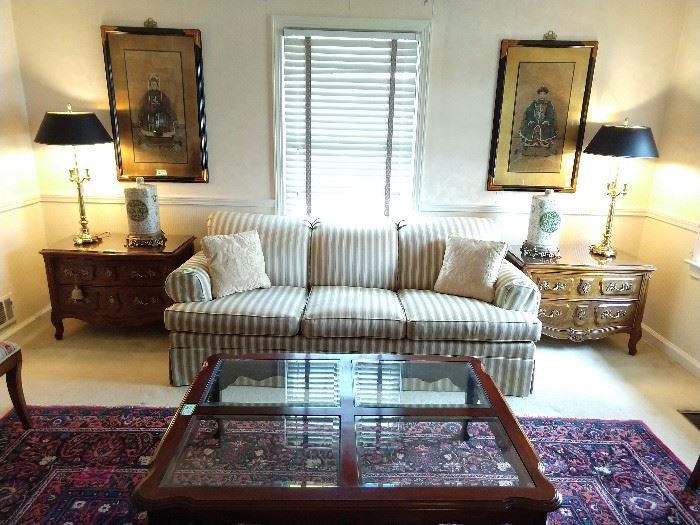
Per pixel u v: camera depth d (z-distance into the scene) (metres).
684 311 3.13
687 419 2.58
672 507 1.99
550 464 2.21
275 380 2.17
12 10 3.12
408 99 3.33
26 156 3.30
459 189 3.50
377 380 2.17
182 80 3.25
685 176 3.16
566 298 3.12
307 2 3.14
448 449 1.83
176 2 3.13
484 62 3.25
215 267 2.83
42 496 1.96
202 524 1.42
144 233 3.18
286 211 3.54
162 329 3.46
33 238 3.38
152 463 1.54
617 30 3.21
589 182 3.50
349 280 3.15
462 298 2.89
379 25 3.18
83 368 2.91
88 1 3.12
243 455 1.74
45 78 3.25
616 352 3.30
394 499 1.42
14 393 2.28
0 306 3.05
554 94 3.30
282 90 3.30
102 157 3.40
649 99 3.33
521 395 2.75
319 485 1.50
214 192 3.49
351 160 3.46
